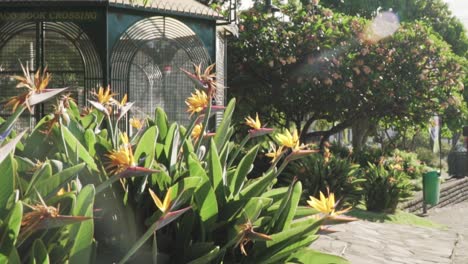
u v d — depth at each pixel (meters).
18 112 2.80
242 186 3.77
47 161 2.90
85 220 2.49
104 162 3.47
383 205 14.31
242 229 3.15
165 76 11.38
